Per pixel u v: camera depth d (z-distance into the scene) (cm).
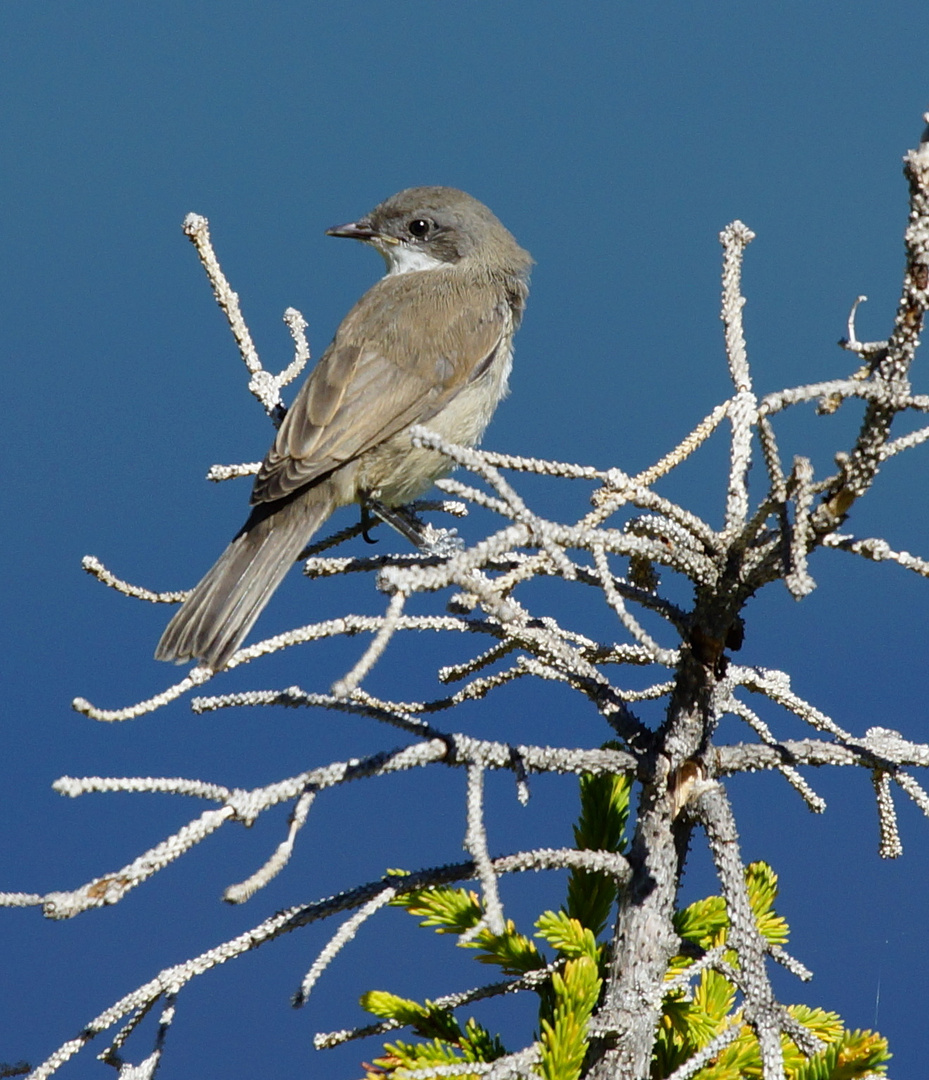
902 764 480
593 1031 426
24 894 346
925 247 388
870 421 408
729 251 517
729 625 468
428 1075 406
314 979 376
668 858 458
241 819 373
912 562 430
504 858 442
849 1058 419
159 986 398
